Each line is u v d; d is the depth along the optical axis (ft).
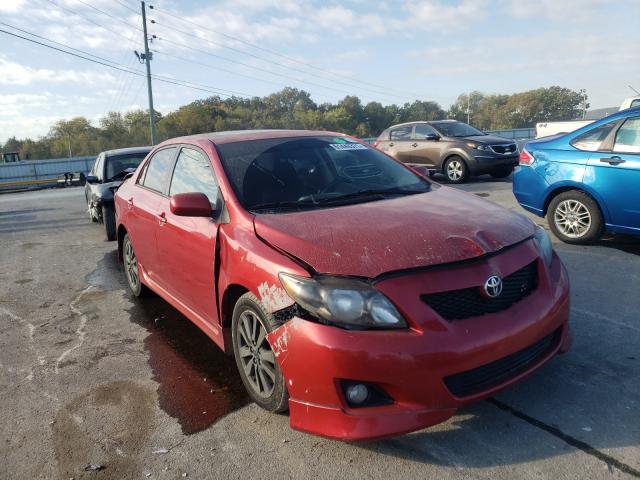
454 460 8.19
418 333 7.72
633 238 20.66
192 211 10.46
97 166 33.83
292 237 9.02
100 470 8.59
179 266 12.57
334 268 8.14
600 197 18.79
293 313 8.21
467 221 9.57
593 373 10.47
